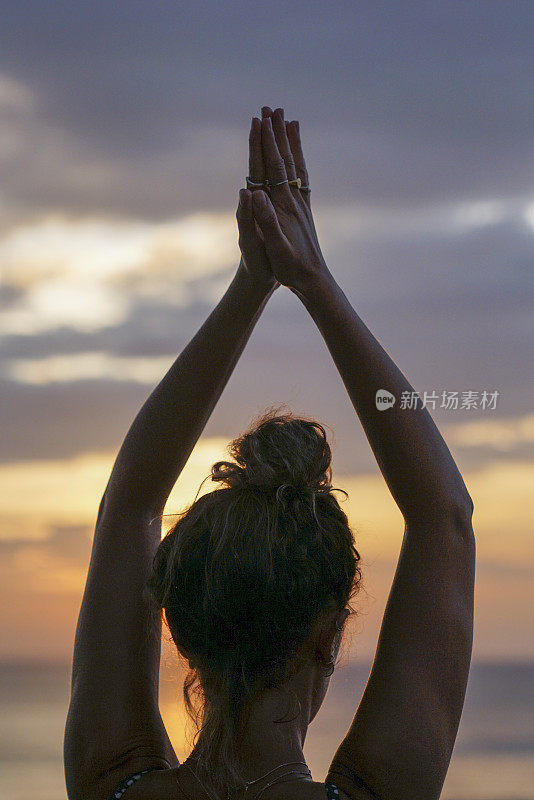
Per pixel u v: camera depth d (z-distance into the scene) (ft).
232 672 5.05
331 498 5.36
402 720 4.84
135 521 5.95
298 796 4.86
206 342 5.77
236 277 5.71
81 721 5.58
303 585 4.98
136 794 5.27
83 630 5.81
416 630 5.01
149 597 5.55
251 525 5.09
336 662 5.22
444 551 5.14
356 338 5.22
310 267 5.28
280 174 5.44
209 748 5.13
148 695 5.65
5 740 237.45
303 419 5.60
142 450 5.90
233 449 5.54
